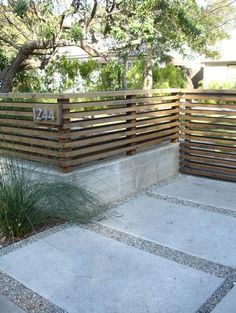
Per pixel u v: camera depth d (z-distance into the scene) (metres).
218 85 19.05
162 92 4.86
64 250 3.03
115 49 9.24
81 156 3.86
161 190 4.62
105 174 4.07
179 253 2.99
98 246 3.10
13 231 3.26
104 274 2.67
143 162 4.63
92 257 2.91
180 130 5.29
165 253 2.98
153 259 2.88
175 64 19.98
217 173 5.05
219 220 3.66
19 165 3.81
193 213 3.84
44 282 2.57
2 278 2.62
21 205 3.26
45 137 3.75
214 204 4.11
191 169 5.29
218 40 19.08
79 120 3.75
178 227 3.49
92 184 3.91
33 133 3.84
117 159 4.33
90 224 3.55
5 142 4.07
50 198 3.39
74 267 2.77
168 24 9.49
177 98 5.15
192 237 3.28
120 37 8.30
